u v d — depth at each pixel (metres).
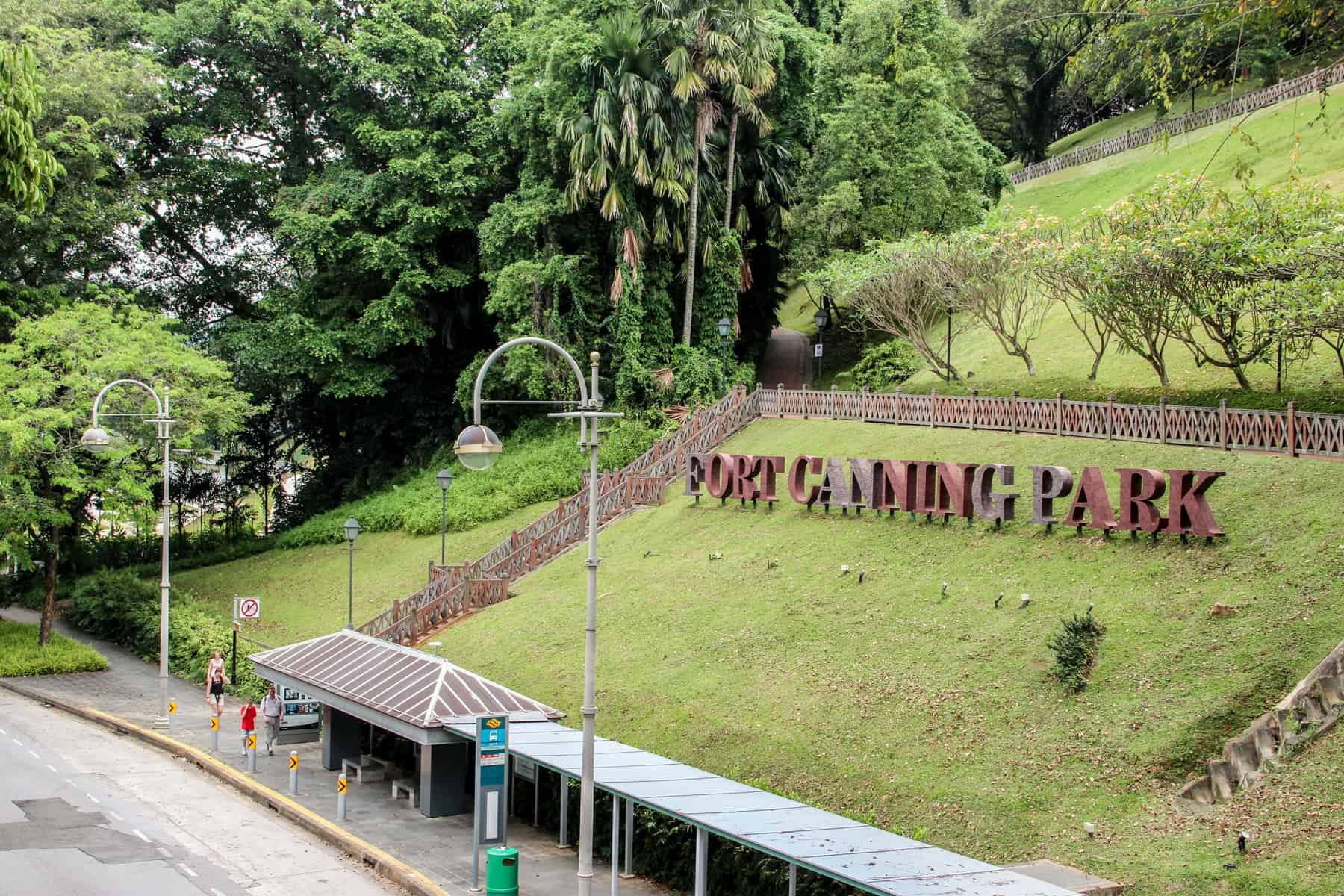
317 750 31.80
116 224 54.81
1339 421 26.42
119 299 53.97
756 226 59.16
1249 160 51.44
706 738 25.64
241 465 71.94
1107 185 62.41
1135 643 23.12
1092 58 25.22
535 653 32.78
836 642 27.62
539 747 22.83
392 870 21.38
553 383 53.62
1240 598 23.05
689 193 53.00
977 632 25.77
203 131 59.22
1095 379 39.91
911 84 54.75
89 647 44.66
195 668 41.22
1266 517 25.19
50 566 44.72
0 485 40.66
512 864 19.27
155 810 25.47
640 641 31.20
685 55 48.22
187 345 60.03
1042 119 80.38
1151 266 32.38
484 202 60.03
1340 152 47.31
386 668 27.42
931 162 54.09
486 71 60.66
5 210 48.44
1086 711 22.02
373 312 56.94
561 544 41.16
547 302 53.59
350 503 61.88
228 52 59.00
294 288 63.22
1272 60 55.41
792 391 46.09
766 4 57.41
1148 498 26.20
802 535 34.28
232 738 32.81
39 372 42.56
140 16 58.22
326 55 58.91
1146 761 20.33
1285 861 17.41
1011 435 35.88
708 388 51.69
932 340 53.94
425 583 45.06
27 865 21.02
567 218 54.69
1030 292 47.91
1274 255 29.25
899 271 44.12
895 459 37.28
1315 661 20.80
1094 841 19.19
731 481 38.72
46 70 49.91
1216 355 38.19
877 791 22.14
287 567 53.94
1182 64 23.25
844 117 56.16
